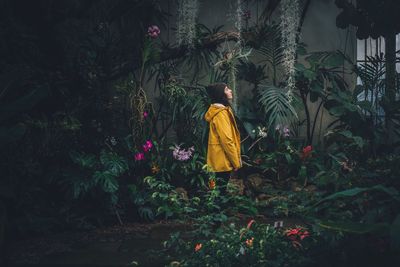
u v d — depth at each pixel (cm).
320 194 630
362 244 357
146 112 706
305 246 384
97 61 693
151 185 634
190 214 626
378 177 492
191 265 404
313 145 810
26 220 559
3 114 501
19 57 621
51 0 638
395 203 381
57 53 651
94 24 693
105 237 556
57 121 616
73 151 609
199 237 507
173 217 641
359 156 743
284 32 751
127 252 488
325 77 780
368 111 774
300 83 771
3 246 494
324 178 581
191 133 721
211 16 794
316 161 736
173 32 775
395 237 312
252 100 764
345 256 354
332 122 798
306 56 813
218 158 553
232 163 546
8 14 617
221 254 400
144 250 494
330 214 431
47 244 525
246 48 766
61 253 489
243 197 652
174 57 741
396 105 762
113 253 485
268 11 773
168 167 693
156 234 565
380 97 815
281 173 727
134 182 669
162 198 637
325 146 771
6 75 500
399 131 802
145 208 628
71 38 651
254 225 456
